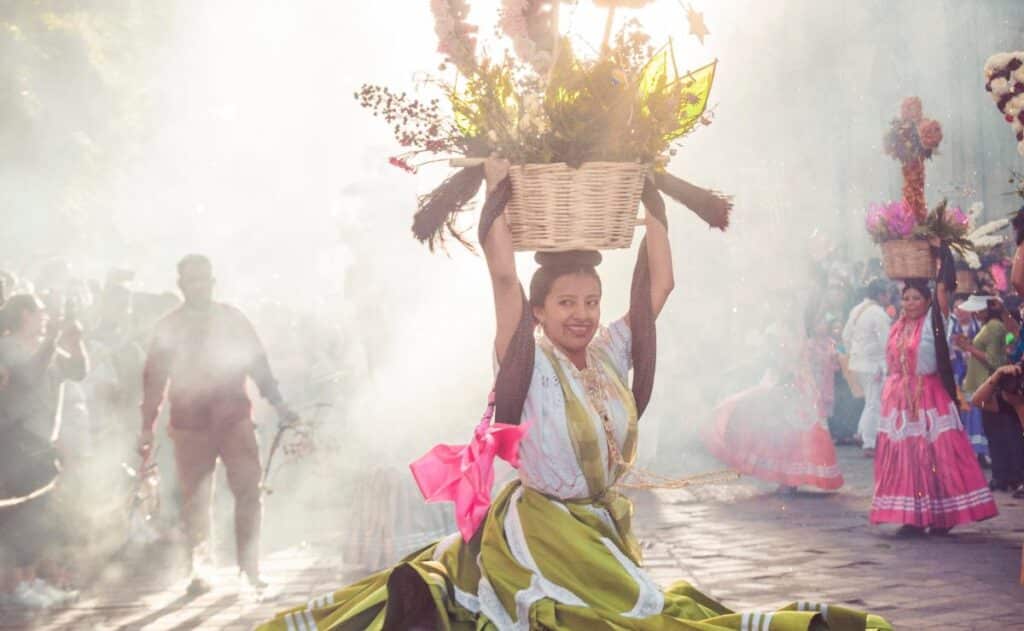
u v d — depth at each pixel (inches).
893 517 421.4
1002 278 683.4
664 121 166.1
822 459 530.0
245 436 367.6
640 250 184.2
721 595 328.8
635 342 181.5
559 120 162.9
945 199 422.6
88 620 325.7
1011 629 284.0
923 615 300.4
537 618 161.0
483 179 170.4
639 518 474.0
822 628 165.8
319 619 170.7
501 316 168.1
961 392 579.5
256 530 364.5
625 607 162.2
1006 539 409.4
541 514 167.6
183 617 328.2
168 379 375.2
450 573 170.9
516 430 160.6
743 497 524.7
